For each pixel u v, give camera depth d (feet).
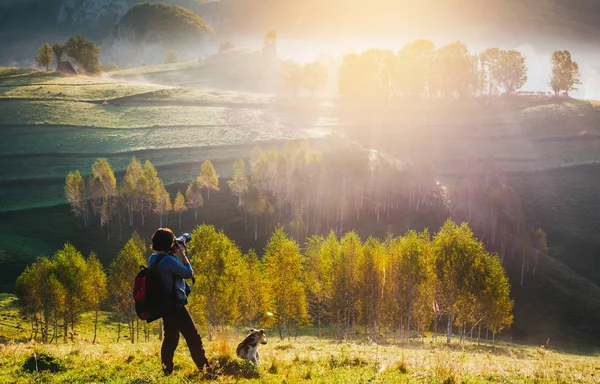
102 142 530.68
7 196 416.67
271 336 219.82
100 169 386.93
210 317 185.57
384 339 192.65
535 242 395.34
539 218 441.68
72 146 515.91
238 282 189.37
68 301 207.72
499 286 202.08
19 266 327.88
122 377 33.32
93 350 50.72
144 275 31.48
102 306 274.98
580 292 349.61
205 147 523.29
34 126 556.92
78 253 219.00
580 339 307.37
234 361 35.58
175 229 380.78
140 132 565.12
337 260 204.54
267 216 391.86
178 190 434.30
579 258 396.16
